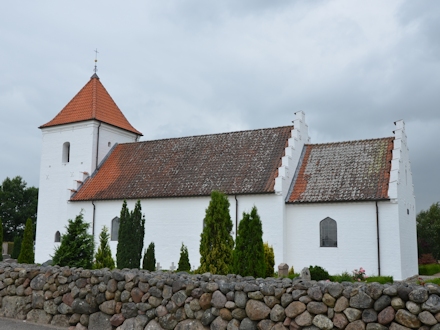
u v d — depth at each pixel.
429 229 50.50
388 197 23.08
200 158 30.36
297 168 27.41
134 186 30.17
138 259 22.42
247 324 8.62
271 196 25.33
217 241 14.85
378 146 26.64
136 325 9.89
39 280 11.80
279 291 8.46
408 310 7.25
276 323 8.37
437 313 7.00
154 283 9.91
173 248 27.64
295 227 25.09
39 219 34.47
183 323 9.34
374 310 7.55
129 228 22.41
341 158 26.92
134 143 35.22
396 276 22.59
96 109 34.94
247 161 28.27
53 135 35.47
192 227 27.30
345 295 7.83
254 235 13.33
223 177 27.69
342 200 23.92
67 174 34.25
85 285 10.95
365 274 22.95
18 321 11.64
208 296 9.19
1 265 13.20
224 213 15.13
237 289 8.88
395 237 22.83
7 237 65.19
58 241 33.34
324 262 24.17
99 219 30.36
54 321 11.27
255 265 13.11
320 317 7.97
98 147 34.31
